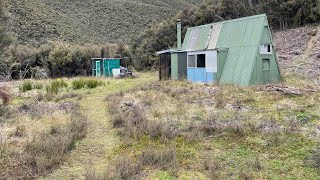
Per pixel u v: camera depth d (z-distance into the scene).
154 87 18.16
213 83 18.22
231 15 46.22
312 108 10.46
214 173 5.64
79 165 6.49
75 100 15.51
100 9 67.81
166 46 45.47
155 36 47.97
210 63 19.72
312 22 37.62
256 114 10.08
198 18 46.53
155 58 44.47
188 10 49.84
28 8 54.47
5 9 32.97
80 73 43.50
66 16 60.28
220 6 47.12
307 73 21.47
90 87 21.20
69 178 5.81
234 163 6.21
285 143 7.18
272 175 5.59
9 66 37.41
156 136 8.15
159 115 10.44
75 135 8.30
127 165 6.12
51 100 15.38
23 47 42.31
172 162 6.27
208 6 48.22
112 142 8.03
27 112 12.12
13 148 7.26
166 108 11.60
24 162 6.52
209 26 22.03
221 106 11.39
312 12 37.44
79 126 9.23
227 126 8.49
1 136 8.41
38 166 6.24
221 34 20.58
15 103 14.30
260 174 5.61
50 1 63.28
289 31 37.38
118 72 35.41
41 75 38.06
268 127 8.42
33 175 5.95
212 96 13.77
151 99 13.56
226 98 12.95
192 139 7.72
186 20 47.09
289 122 8.84
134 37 55.47
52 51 42.12
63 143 7.41
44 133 8.48
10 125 9.87
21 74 37.22
